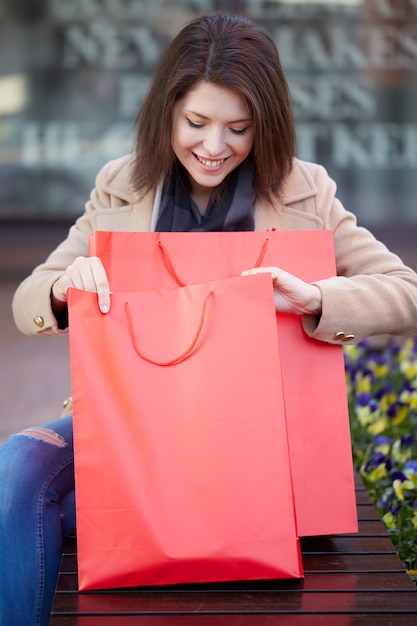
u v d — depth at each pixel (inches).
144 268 109.8
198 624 92.8
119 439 98.6
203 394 99.5
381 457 148.3
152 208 125.3
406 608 96.1
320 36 406.3
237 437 98.7
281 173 121.0
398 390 201.9
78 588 98.7
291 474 101.4
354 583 101.6
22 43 406.0
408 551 134.1
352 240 124.6
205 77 111.5
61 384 257.1
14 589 109.0
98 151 411.8
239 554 97.0
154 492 97.8
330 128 411.8
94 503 98.1
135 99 408.8
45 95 409.4
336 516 109.4
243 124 114.3
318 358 111.7
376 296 113.1
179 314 101.4
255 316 100.7
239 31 114.3
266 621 93.4
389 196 417.4
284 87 117.6
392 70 409.4
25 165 412.8
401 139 413.7
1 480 111.7
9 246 406.3
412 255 391.9
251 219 123.0
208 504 97.7
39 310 115.6
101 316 101.0
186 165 118.3
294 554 97.7
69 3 404.2
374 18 405.1
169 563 96.7
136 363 100.2
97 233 108.6
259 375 99.7
